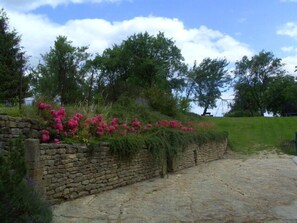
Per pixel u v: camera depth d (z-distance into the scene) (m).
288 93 66.06
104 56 60.97
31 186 6.55
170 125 17.38
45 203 6.55
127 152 11.30
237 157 23.92
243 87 77.06
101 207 8.27
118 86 47.88
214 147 21.97
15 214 5.34
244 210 8.02
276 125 33.88
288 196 9.61
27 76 29.45
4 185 5.13
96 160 9.99
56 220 7.05
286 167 16.08
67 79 42.78
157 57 60.50
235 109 79.69
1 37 30.55
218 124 34.31
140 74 58.06
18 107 10.48
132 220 7.21
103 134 11.09
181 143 15.87
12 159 5.59
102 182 10.23
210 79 76.38
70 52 43.44
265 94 71.06
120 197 9.45
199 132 19.77
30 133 8.76
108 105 18.09
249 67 76.44
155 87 26.36
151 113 20.11
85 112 11.96
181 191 10.38
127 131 13.15
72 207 8.16
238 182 11.93
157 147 13.45
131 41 60.22
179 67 62.50
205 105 77.12
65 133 9.61
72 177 8.98
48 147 8.10
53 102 11.52
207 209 8.12
